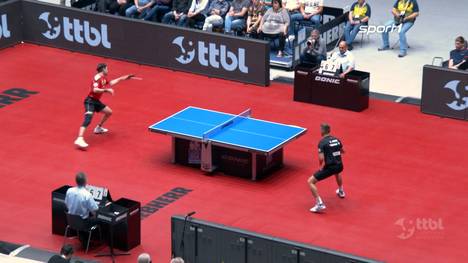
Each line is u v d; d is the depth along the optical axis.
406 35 40.12
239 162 29.14
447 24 41.28
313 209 27.30
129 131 32.06
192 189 28.59
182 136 29.16
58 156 30.48
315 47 34.78
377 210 27.42
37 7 38.47
